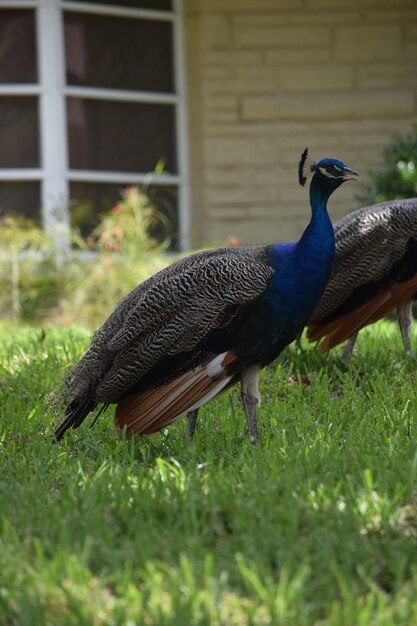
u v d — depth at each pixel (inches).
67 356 482.0
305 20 792.9
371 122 801.6
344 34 796.6
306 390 430.6
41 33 753.6
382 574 241.0
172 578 230.4
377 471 297.3
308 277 339.9
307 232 343.9
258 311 335.6
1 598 225.5
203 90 785.6
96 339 347.3
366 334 532.4
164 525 269.7
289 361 470.3
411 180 660.1
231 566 239.0
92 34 771.4
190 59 791.7
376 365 463.2
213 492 279.7
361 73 800.3
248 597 227.5
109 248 716.7
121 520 272.5
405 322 470.3
